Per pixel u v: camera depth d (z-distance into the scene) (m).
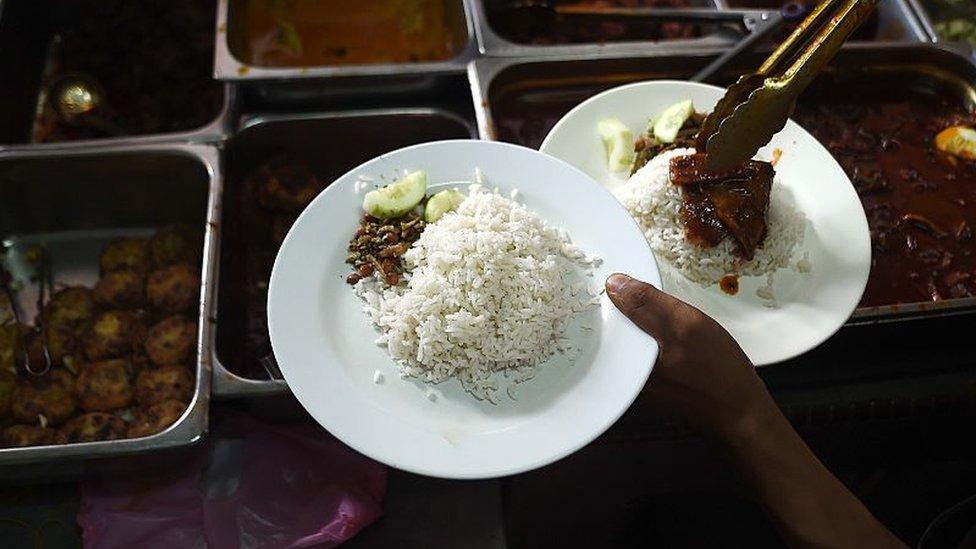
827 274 0.59
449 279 0.47
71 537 0.55
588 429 0.44
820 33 0.49
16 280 0.70
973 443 0.68
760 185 0.58
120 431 0.58
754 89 0.53
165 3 0.84
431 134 0.75
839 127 0.77
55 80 0.77
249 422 0.57
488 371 0.47
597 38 0.83
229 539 0.54
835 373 0.63
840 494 0.47
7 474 0.53
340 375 0.46
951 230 0.70
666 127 0.65
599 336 0.47
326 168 0.76
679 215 0.59
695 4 0.86
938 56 0.79
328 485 0.55
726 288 0.59
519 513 0.68
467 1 0.78
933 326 0.61
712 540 0.69
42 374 0.62
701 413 0.49
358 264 0.50
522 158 0.54
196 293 0.66
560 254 0.51
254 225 0.70
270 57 0.82
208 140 0.68
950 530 0.61
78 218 0.72
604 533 0.70
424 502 0.57
